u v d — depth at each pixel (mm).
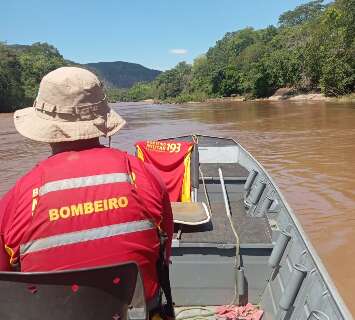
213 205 5281
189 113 42312
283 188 10281
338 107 35281
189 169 5766
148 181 1737
